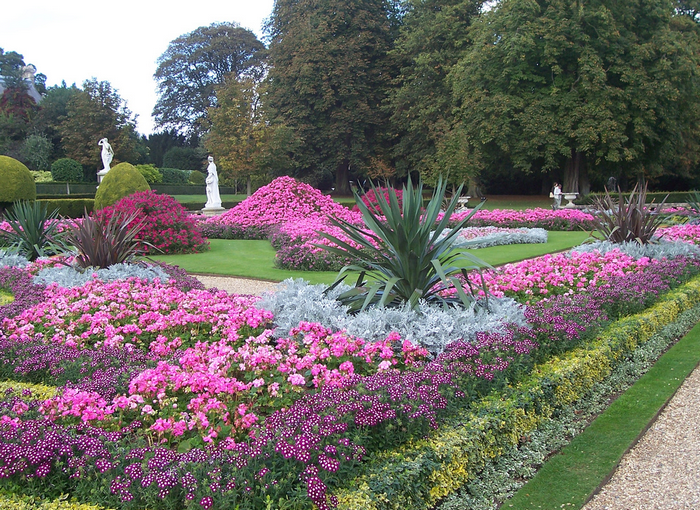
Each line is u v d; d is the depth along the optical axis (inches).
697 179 1364.4
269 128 1227.2
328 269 407.5
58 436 113.8
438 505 120.0
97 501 103.8
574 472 133.9
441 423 134.1
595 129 949.2
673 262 322.3
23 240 433.4
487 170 1230.3
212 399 132.4
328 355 168.2
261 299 239.8
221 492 98.3
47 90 2097.7
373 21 1307.8
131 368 163.2
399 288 220.1
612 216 406.0
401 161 1312.7
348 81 1285.7
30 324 214.8
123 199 516.1
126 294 254.1
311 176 1480.1
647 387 185.8
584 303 224.2
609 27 952.3
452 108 1125.7
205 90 1903.3
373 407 124.9
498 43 1023.0
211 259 469.7
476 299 220.4
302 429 114.7
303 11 1376.7
